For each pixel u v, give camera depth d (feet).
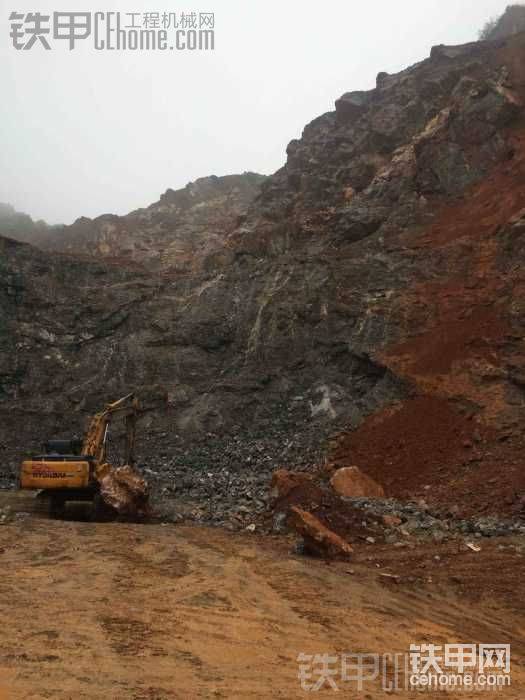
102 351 100.27
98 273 112.27
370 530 42.57
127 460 60.90
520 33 119.44
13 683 17.19
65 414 92.58
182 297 105.09
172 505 53.11
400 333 78.74
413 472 58.03
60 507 53.78
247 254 105.81
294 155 132.87
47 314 104.83
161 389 90.89
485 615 29.04
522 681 21.45
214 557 36.01
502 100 101.30
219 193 208.33
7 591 27.58
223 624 24.61
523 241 77.66
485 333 70.03
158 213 198.29
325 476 61.72
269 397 83.35
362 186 110.93
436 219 93.56
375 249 92.27
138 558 35.17
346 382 79.36
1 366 98.12
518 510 46.65
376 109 124.36
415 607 29.35
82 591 28.09
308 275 93.20
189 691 17.65
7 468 79.56
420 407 66.39
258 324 92.07
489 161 98.32
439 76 117.50
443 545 39.78
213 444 78.28
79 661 19.38
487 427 59.93
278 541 41.32
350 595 30.17
